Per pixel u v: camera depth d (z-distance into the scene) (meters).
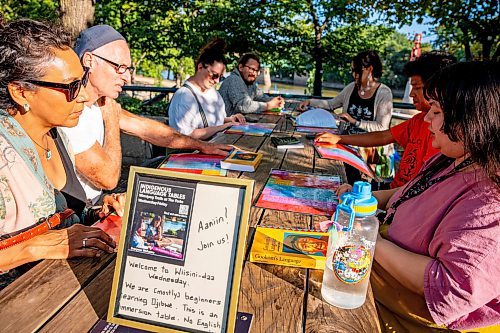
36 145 1.50
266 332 0.98
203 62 3.42
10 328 0.96
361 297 1.09
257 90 5.08
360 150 3.53
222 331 0.93
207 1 7.36
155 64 8.32
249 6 7.19
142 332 0.96
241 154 2.33
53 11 6.57
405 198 1.53
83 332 0.96
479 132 1.14
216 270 0.94
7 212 1.30
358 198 1.12
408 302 1.36
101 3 7.29
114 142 2.23
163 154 4.03
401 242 1.40
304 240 1.36
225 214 0.94
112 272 1.20
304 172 2.17
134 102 6.64
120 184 4.36
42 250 1.25
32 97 1.36
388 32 7.53
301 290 1.14
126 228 0.98
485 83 1.15
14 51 1.27
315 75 7.47
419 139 2.44
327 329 0.99
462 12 5.59
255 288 1.14
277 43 7.28
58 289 1.11
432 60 2.36
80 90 1.42
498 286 1.10
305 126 3.44
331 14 6.73
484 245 1.09
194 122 3.44
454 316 1.14
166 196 0.97
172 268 0.96
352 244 1.09
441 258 1.17
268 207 1.68
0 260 1.21
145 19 7.46
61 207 1.57
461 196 1.22
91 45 1.92
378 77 4.00
